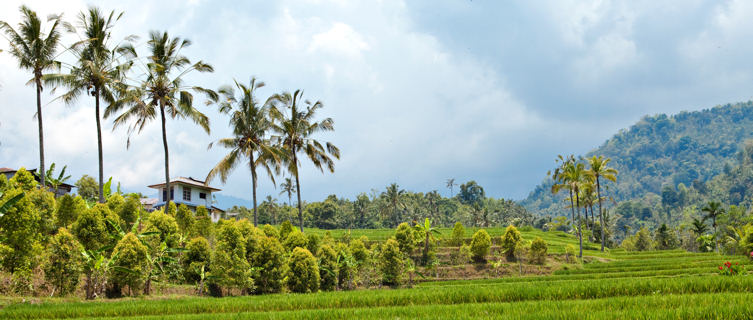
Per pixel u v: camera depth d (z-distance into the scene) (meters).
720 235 105.94
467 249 58.59
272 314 17.91
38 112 36.25
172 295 28.89
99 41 38.25
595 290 21.81
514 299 21.98
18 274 23.14
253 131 47.09
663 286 21.83
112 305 21.45
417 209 157.88
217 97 44.81
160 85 41.00
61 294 25.00
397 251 48.19
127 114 39.94
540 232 88.56
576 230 98.88
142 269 27.47
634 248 106.81
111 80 38.06
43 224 28.08
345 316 17.02
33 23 35.56
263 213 129.38
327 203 142.25
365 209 154.12
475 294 22.30
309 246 43.62
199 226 40.91
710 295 18.00
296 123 51.16
